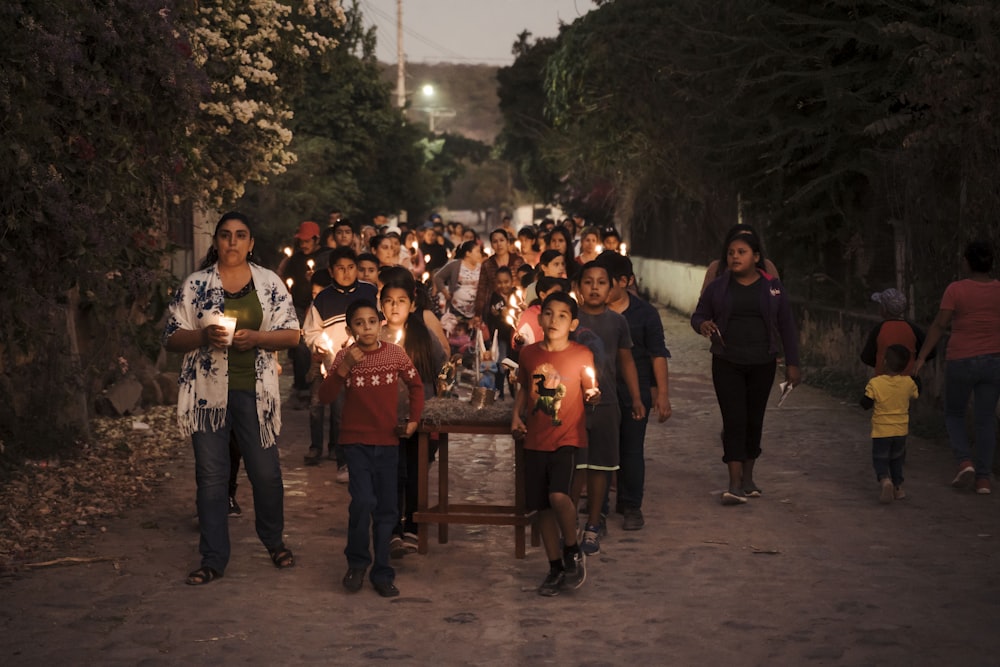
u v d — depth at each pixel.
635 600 6.41
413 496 7.52
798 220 16.41
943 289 12.23
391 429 6.64
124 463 9.88
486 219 124.75
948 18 12.79
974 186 11.09
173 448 10.58
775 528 8.02
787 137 15.99
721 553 7.37
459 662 5.44
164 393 12.93
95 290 10.16
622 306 8.24
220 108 14.49
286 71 16.59
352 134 36.81
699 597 6.45
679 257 29.34
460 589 6.65
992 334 9.05
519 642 5.72
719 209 22.64
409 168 45.00
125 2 10.36
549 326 6.60
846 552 7.36
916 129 12.73
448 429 7.16
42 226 9.19
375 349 6.71
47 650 5.57
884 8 14.20
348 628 5.94
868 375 14.73
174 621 6.02
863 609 6.19
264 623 6.00
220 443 6.80
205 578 6.69
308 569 7.03
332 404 9.61
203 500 6.78
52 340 10.28
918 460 10.32
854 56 15.32
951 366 9.17
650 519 8.32
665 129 22.84
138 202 11.21
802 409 13.20
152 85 11.05
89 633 5.82
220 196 16.06
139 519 8.18
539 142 38.03
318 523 8.16
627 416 8.02
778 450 10.87
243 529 8.02
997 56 10.77
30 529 7.82
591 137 27.91
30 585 6.62
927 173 12.45
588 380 6.57
